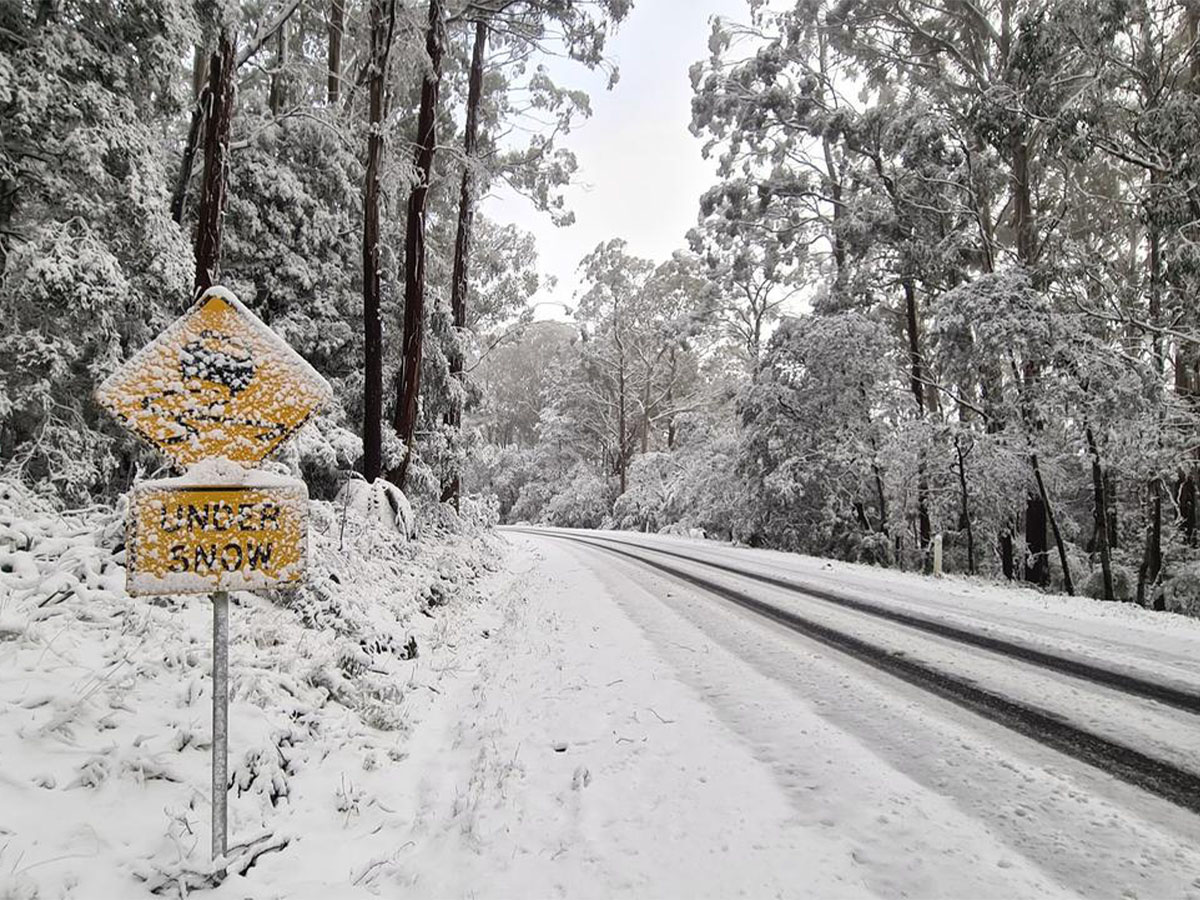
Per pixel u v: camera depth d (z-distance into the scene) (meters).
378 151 12.12
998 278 16.83
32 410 7.39
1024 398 17.19
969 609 9.98
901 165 21.17
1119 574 17.33
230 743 3.65
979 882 2.94
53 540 5.04
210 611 5.23
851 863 3.11
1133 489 21.47
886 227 21.09
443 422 17.52
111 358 7.96
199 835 3.04
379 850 3.39
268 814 3.42
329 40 16.42
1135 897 2.82
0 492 5.50
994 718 5.08
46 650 3.83
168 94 8.67
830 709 5.30
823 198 25.02
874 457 20.72
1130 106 17.88
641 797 3.86
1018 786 3.90
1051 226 18.84
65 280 6.88
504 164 19.38
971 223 20.28
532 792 3.99
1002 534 19.83
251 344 2.78
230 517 2.66
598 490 48.78
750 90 24.34
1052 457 17.56
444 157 17.45
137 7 7.60
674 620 8.95
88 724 3.41
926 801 3.72
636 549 21.53
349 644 5.75
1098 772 4.10
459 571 11.84
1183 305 15.86
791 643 7.58
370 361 12.16
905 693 5.72
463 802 3.86
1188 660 6.88
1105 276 17.72
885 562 20.16
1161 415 15.37
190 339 2.70
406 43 11.85
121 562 5.07
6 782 2.90
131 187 7.70
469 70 18.27
